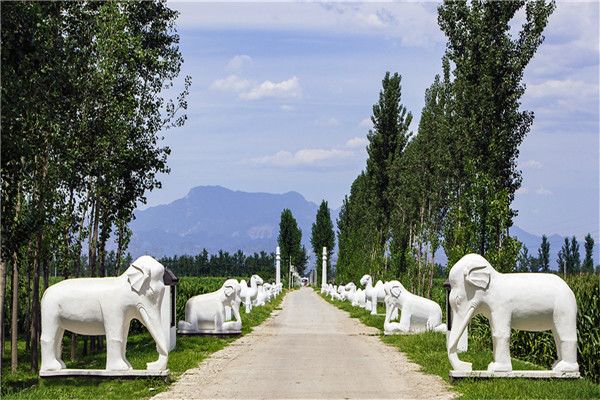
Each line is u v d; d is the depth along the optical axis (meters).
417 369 16.95
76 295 14.40
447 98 35.53
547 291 13.81
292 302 60.34
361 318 36.38
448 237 22.86
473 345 19.62
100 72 20.91
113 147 21.95
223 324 24.83
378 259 48.66
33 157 17.41
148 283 14.44
